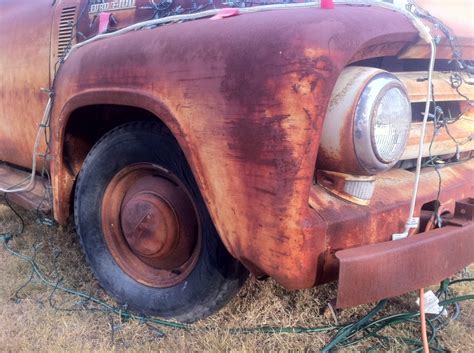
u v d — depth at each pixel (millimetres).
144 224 2305
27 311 2541
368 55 1763
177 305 2350
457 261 1904
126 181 2537
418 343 2250
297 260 1666
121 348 2256
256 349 2227
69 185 2750
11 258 3172
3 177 3541
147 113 2473
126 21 2699
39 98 3016
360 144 1645
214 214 1900
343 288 1615
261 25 1725
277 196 1655
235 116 1720
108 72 2234
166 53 1969
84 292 2775
